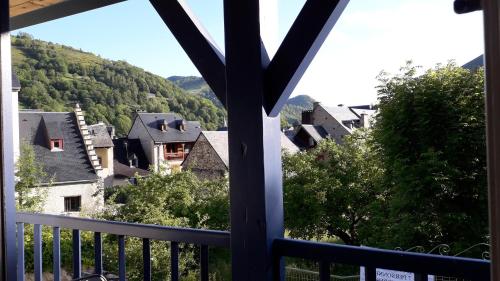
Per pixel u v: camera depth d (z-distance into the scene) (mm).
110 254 6531
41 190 14469
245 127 1609
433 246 5953
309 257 1501
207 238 1752
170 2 1831
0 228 2098
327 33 1529
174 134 14078
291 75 1540
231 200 1638
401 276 1766
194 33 1770
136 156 15281
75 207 15844
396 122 6344
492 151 693
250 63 1600
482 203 5672
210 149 11852
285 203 9281
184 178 11211
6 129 2123
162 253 7301
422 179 6023
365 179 8617
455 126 5730
